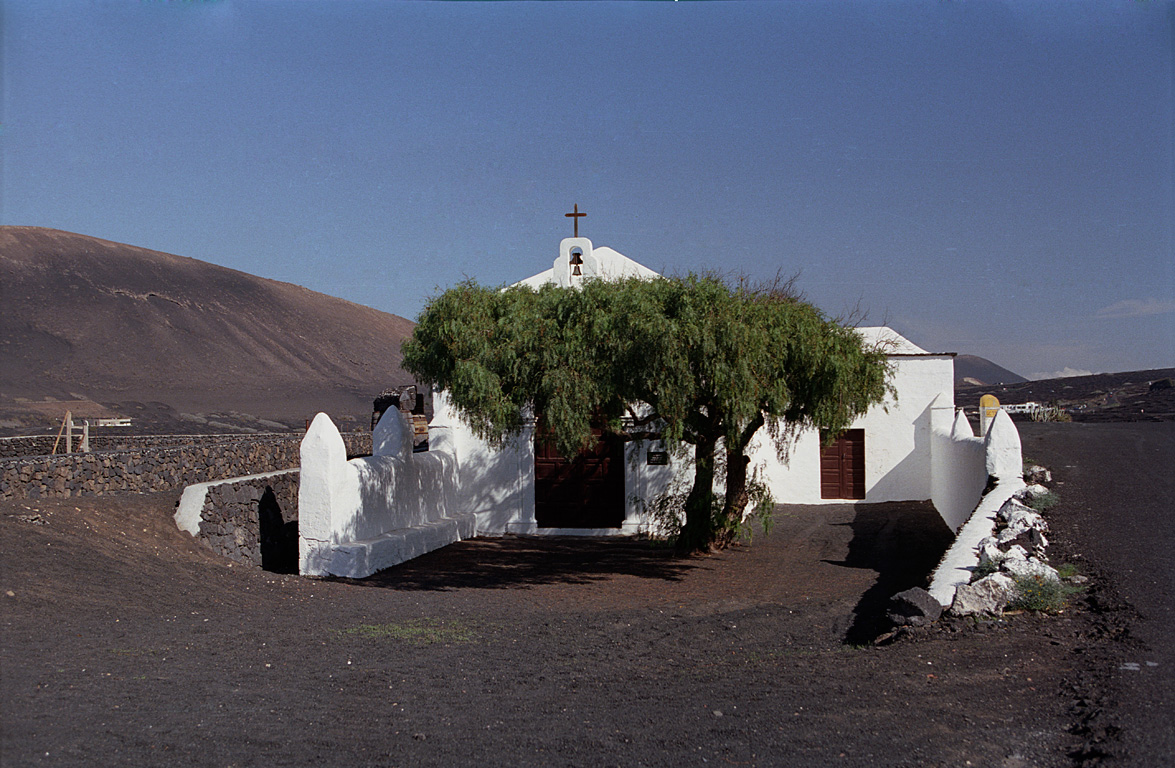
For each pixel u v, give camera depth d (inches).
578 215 683.4
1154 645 213.8
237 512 572.4
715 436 490.0
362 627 327.9
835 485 752.3
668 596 401.1
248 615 351.9
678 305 399.5
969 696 195.3
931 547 507.5
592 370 402.3
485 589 433.4
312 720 200.1
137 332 3038.9
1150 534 329.1
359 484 506.6
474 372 400.5
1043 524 348.5
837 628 299.1
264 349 3329.2
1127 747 157.4
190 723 194.2
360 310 4466.0
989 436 448.8
